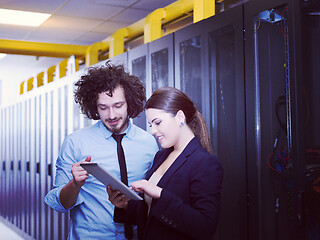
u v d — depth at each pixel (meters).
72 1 4.14
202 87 2.49
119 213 1.68
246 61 2.15
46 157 5.29
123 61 3.43
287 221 2.06
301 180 1.86
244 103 2.18
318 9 1.90
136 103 1.96
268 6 2.02
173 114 1.46
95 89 1.85
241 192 2.19
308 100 1.91
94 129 2.02
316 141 1.92
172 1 4.09
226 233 2.40
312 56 1.93
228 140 2.49
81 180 1.64
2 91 8.55
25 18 4.76
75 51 5.49
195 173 1.40
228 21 2.27
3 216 7.43
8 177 7.15
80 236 1.91
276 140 2.12
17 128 6.73
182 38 2.67
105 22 4.90
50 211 4.94
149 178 1.60
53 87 5.12
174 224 1.35
